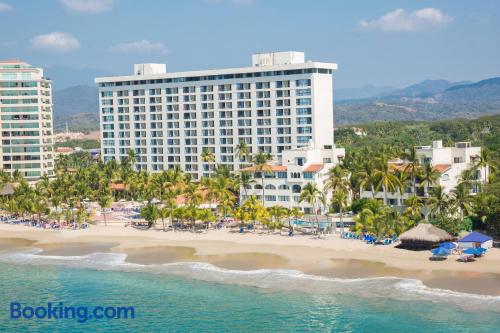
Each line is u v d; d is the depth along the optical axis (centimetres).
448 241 11969
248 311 9331
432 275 10506
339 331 8412
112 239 14925
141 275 11569
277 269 11419
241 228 14825
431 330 8306
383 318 8788
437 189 13262
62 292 10700
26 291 10831
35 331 8969
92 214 17950
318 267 11388
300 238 13775
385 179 14112
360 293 9844
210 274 11369
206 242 13962
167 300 10019
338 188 14788
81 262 12756
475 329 8281
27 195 18475
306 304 9500
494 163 15650
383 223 12862
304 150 17125
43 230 16500
